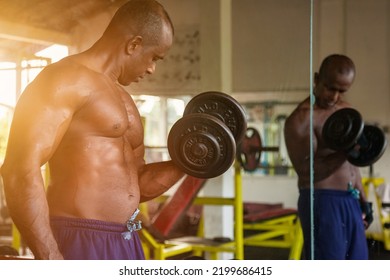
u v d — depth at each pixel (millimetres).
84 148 2025
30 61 2477
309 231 3328
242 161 4535
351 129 3283
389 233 3596
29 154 1821
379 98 4660
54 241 1872
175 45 4211
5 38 2471
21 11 2465
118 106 2090
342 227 3330
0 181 2971
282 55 4414
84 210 2025
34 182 1820
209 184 4793
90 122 2023
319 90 3404
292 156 3391
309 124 3328
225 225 4602
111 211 2074
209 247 4152
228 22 4426
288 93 4492
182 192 4055
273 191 5203
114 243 2064
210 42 4363
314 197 3354
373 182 4164
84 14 2455
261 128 4707
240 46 4504
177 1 4215
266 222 4438
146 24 2127
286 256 4113
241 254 4191
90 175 2039
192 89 4188
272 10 4363
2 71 2480
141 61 2160
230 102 2195
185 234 4254
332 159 3352
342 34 4715
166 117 3824
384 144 3365
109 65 2113
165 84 3916
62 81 1925
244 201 5492
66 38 2480
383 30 4676
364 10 4707
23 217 1821
